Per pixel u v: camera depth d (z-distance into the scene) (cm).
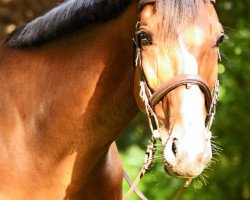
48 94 579
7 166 571
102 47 564
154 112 512
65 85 575
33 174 574
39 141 577
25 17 1448
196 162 479
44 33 586
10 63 600
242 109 1344
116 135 580
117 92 564
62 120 574
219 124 1334
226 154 1347
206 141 488
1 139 577
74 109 571
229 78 1343
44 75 584
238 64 1355
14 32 614
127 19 551
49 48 590
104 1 559
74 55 577
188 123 488
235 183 1318
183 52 500
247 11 1430
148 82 510
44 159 576
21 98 584
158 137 509
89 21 570
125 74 560
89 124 571
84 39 574
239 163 1342
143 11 517
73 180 580
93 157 580
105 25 566
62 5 585
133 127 1507
